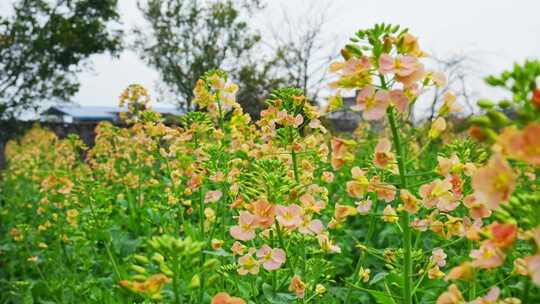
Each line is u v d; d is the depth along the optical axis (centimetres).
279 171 335
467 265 217
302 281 363
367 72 261
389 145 285
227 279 411
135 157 941
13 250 805
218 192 458
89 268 610
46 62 2877
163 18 3538
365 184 307
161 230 604
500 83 195
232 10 3491
